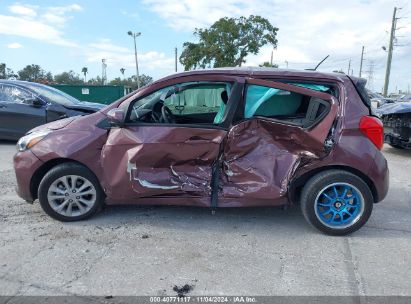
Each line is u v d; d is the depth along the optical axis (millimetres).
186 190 4406
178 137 4344
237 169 4383
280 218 4941
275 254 3971
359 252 4051
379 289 3357
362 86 4430
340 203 4383
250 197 4367
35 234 4320
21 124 9836
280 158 4352
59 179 4531
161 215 4945
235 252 3996
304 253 4004
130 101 4488
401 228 4730
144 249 4020
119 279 3439
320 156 4277
